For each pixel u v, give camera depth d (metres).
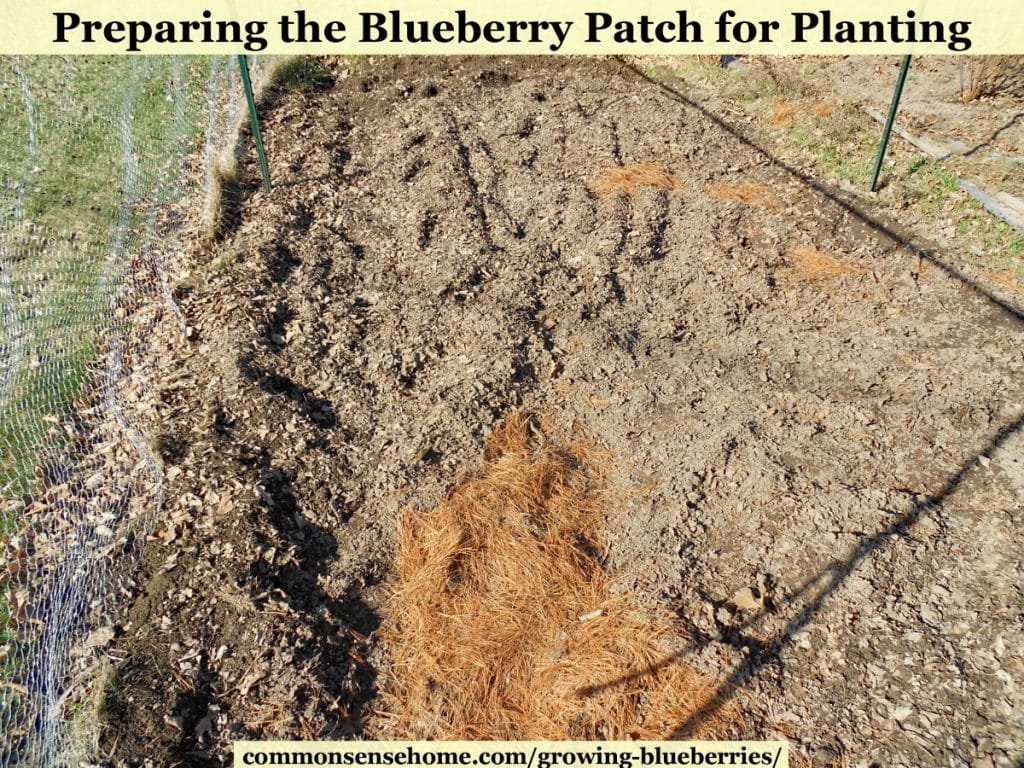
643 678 3.29
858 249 5.74
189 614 3.43
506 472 4.15
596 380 4.75
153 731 3.03
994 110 7.20
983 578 3.58
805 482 4.07
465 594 3.61
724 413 4.50
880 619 3.46
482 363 4.76
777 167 6.73
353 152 7.41
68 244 5.95
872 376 4.69
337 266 5.75
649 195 6.38
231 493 3.96
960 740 3.04
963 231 5.74
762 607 3.55
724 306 5.32
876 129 7.09
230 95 8.25
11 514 3.90
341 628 3.49
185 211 6.43
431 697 3.25
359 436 4.41
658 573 3.70
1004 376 4.56
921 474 4.09
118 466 4.18
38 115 7.72
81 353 4.96
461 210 6.33
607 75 8.66
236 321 5.08
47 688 3.16
